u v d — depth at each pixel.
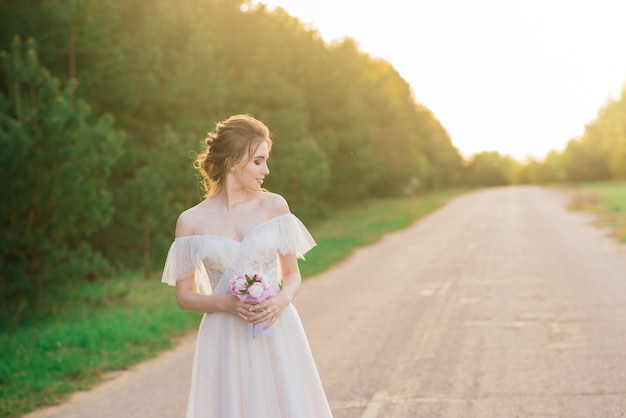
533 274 14.38
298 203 31.34
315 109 42.31
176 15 22.78
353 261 19.58
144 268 18.45
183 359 8.49
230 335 3.22
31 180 11.52
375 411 5.79
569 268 14.89
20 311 11.30
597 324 9.02
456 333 9.01
